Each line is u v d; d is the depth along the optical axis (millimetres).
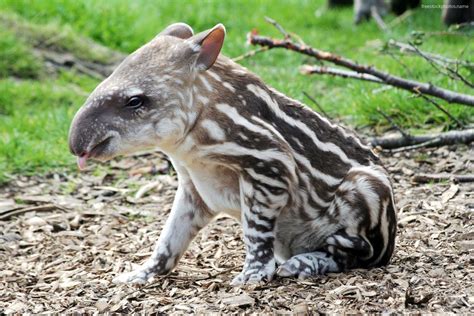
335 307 7066
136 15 19719
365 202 7895
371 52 17266
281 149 7602
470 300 7070
